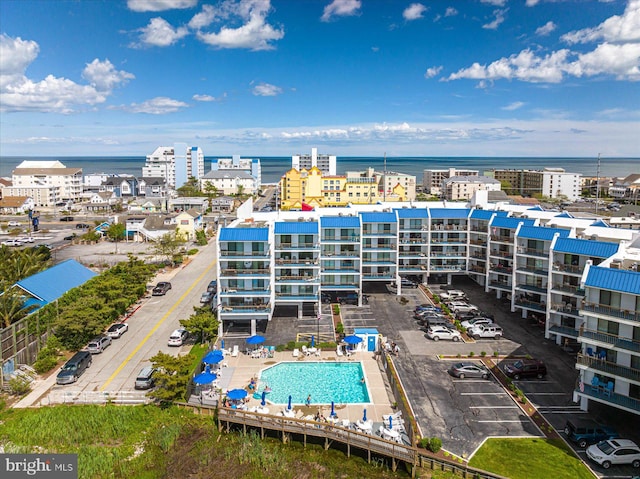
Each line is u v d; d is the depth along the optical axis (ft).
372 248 303.48
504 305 293.23
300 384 198.08
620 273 165.89
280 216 298.97
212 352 204.03
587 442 152.76
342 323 264.93
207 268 391.04
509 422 167.02
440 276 350.23
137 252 443.32
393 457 147.33
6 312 205.05
